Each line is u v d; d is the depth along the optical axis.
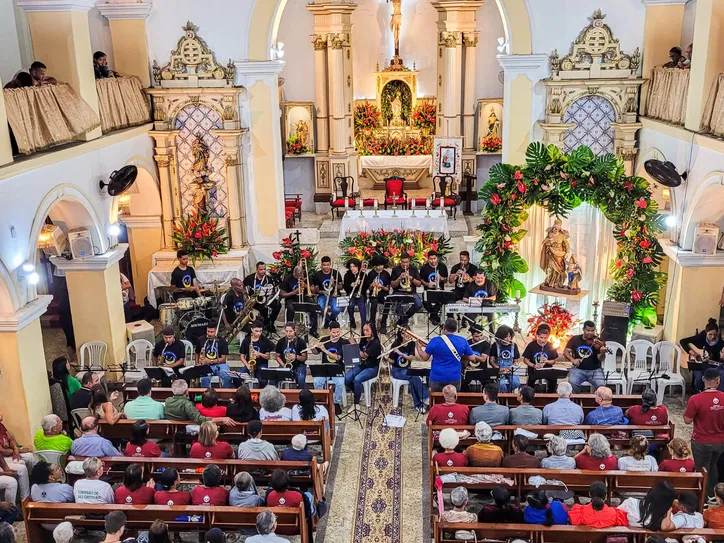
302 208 26.23
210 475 9.41
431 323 16.73
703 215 13.61
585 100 16.88
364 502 10.95
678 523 8.59
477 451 10.07
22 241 11.62
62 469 10.52
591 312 16.19
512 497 10.02
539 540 8.65
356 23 26.31
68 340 15.87
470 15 23.86
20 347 11.53
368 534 10.23
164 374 12.69
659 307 16.39
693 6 15.76
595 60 16.48
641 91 16.52
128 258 19.17
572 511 8.77
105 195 14.71
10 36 13.49
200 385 13.91
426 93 26.91
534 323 14.97
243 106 17.84
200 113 17.89
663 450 10.80
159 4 17.12
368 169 26.48
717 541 8.44
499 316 15.74
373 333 13.52
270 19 17.28
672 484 9.54
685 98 14.22
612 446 11.11
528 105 16.89
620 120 16.75
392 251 18.03
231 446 11.02
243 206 18.48
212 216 18.64
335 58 24.20
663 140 15.17
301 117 25.31
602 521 8.64
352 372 13.25
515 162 17.30
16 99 11.66
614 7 16.17
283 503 9.29
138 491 9.45
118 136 15.37
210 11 17.22
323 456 11.41
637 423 10.95
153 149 17.78
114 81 15.86
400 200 23.97
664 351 13.69
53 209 13.86
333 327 13.23
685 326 14.22
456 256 20.77
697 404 10.60
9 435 11.25
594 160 14.66
